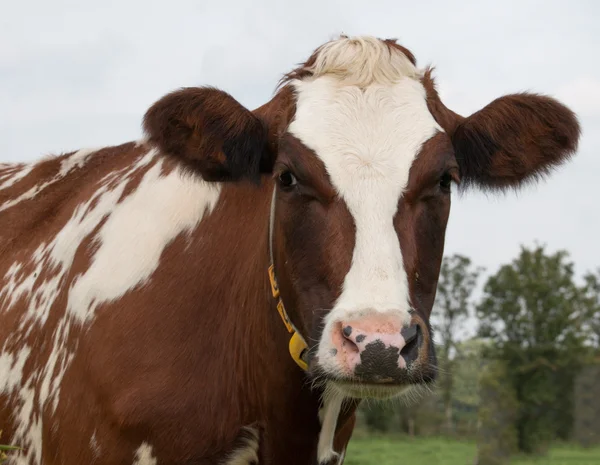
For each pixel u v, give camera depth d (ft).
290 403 14.10
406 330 11.23
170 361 14.74
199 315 14.97
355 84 13.38
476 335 146.30
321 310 12.09
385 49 13.87
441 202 12.81
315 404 14.06
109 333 15.28
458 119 14.55
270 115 14.21
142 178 17.15
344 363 11.19
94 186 18.47
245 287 14.74
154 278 15.43
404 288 11.67
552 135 14.32
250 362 14.48
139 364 14.83
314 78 13.67
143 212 16.37
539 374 121.49
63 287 16.83
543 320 138.72
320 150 12.60
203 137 13.73
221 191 15.66
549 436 104.78
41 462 16.28
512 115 14.20
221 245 15.29
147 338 14.96
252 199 15.26
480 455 93.40
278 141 13.46
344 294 11.71
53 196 19.33
